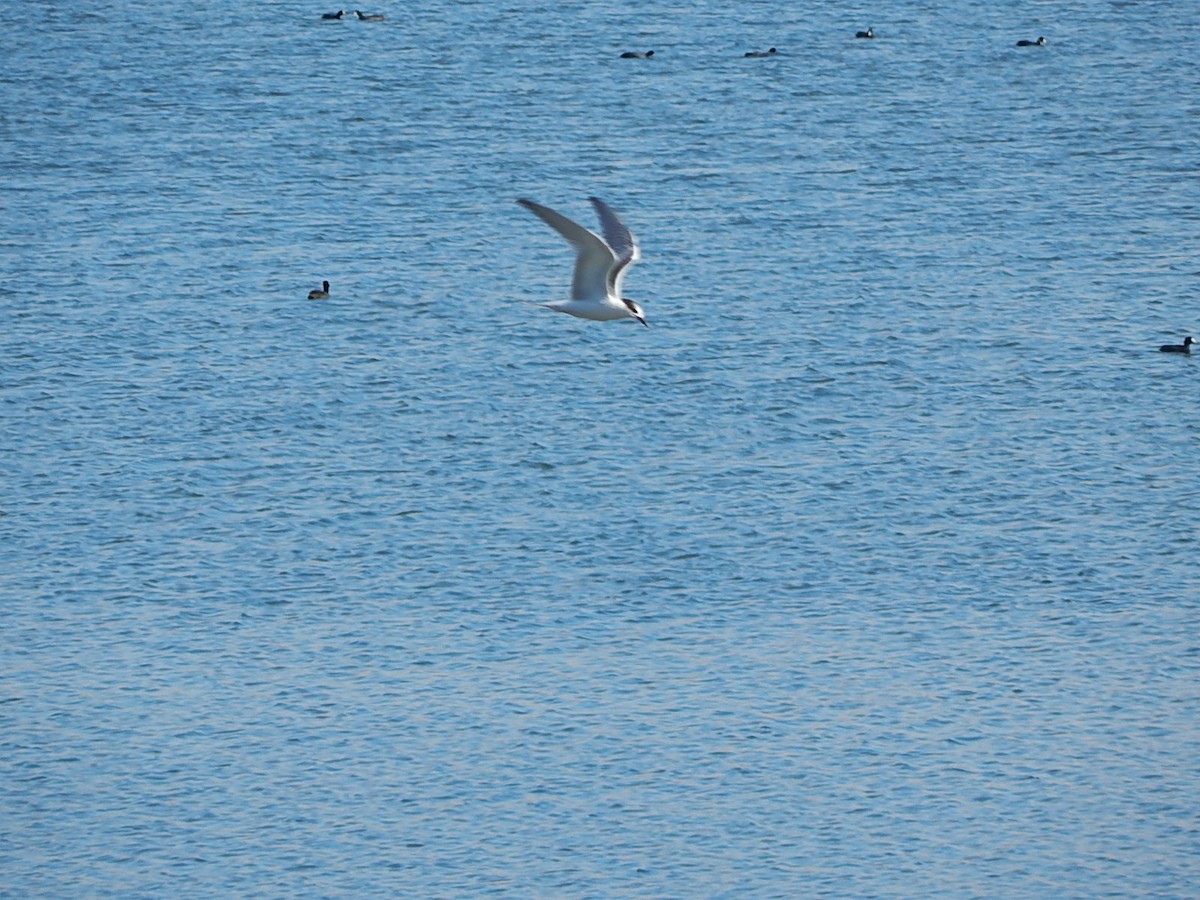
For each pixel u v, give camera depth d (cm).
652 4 14712
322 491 6253
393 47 13275
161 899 4206
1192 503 6094
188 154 10400
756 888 4228
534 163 10175
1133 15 14188
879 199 9419
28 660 5147
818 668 5100
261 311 7912
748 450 6538
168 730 4816
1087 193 9488
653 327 7700
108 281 8244
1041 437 6625
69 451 6544
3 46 13488
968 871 4281
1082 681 5031
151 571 5681
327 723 4850
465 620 5381
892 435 6650
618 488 6250
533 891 4222
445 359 7406
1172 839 4391
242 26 14125
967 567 5681
